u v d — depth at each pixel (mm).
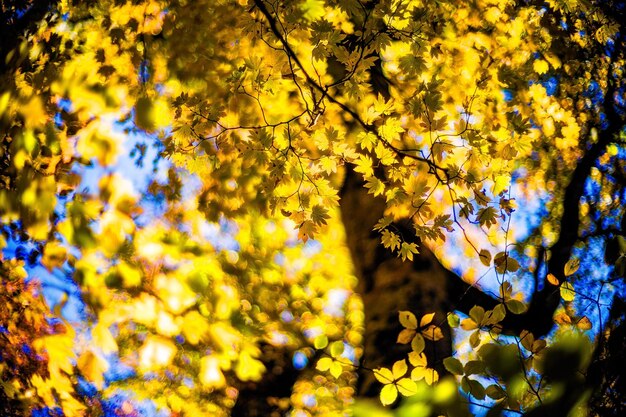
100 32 6043
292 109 5891
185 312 7016
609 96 6938
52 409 5781
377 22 3361
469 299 4090
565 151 7285
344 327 7918
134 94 6184
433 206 5996
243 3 5750
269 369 6516
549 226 7375
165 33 6156
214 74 6117
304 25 3371
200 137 3561
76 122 5434
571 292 3871
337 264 7988
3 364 5488
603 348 3797
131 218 6305
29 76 4781
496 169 3473
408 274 3982
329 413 7184
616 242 4219
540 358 3090
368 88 4598
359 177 4688
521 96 6789
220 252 7672
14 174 4738
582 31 6238
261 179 7020
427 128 3285
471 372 3076
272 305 7758
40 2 5176
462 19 6117
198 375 7711
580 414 3266
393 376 3152
